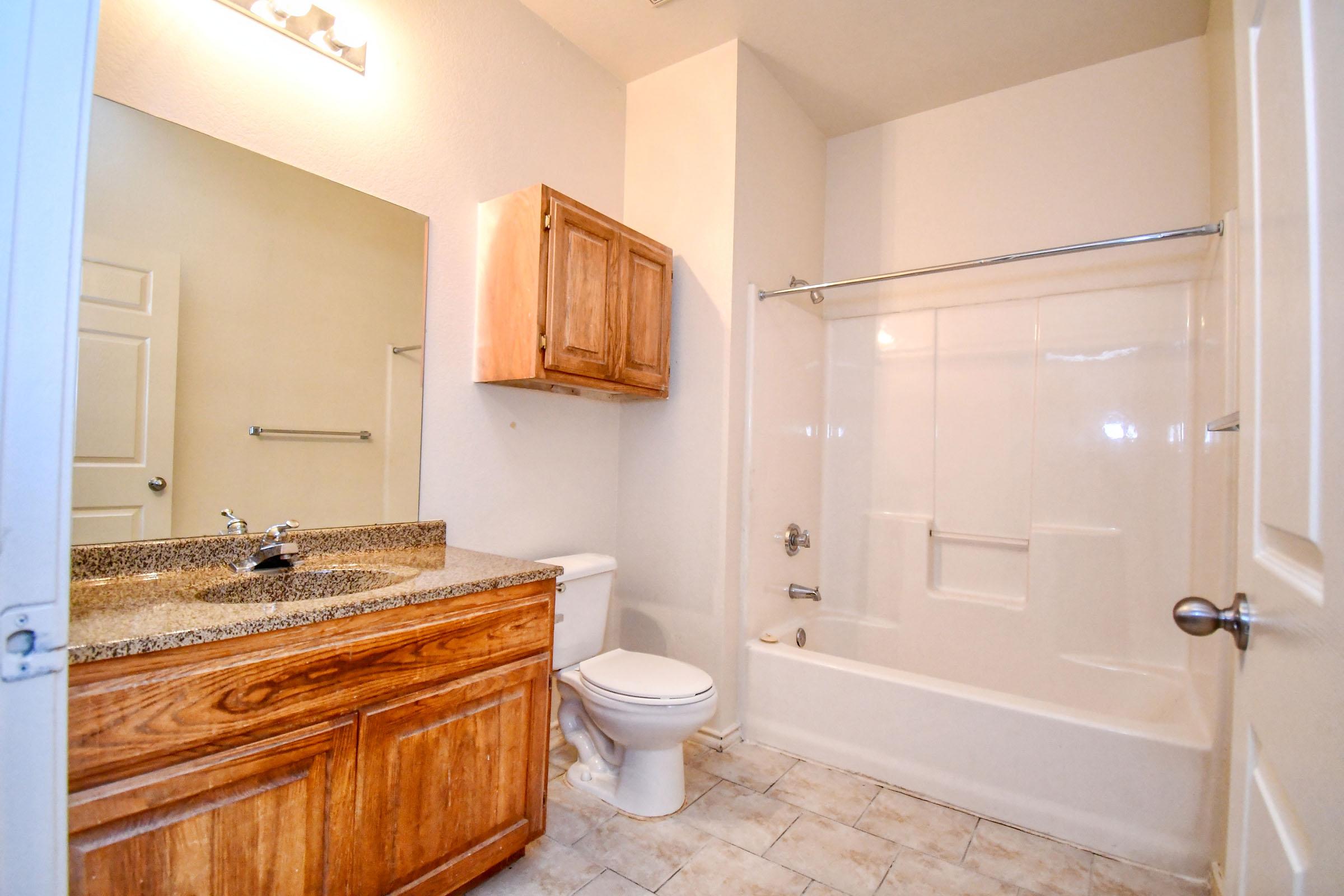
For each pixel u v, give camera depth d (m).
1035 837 1.75
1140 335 2.37
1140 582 2.33
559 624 2.04
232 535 1.49
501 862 1.55
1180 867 1.59
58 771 0.41
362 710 1.20
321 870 1.15
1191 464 2.26
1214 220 2.12
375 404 1.78
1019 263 2.60
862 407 2.94
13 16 0.39
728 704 2.32
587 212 2.03
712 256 2.39
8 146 0.39
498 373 1.97
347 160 1.71
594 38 2.38
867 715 2.07
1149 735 1.65
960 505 2.70
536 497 2.27
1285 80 0.58
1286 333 0.58
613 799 1.89
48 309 0.40
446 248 1.96
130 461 1.34
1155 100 2.37
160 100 1.38
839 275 3.02
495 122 2.11
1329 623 0.46
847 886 1.54
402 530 1.83
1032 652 2.47
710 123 2.42
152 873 0.95
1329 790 0.44
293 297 1.61
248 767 1.04
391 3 1.81
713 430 2.37
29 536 0.40
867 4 2.16
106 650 0.89
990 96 2.69
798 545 2.64
